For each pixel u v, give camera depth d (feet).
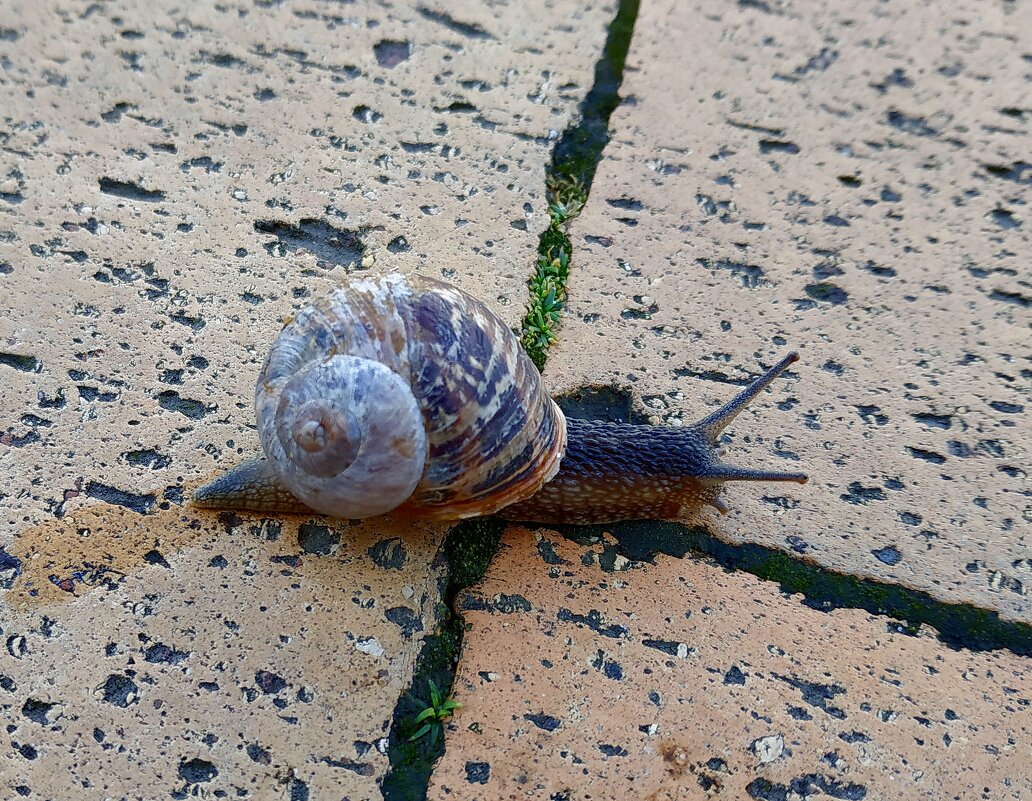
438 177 0.43
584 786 0.28
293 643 0.29
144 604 0.30
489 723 0.29
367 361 0.29
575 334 0.38
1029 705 0.30
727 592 0.32
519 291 0.39
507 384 0.30
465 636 0.30
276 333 0.37
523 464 0.31
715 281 0.41
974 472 0.35
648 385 0.37
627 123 0.46
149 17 0.48
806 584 0.33
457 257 0.40
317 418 0.28
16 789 0.26
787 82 0.49
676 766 0.28
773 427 0.36
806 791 0.28
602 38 0.50
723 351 0.38
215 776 0.27
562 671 0.30
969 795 0.28
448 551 0.32
